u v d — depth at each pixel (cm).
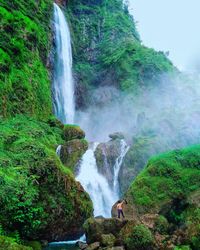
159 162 1817
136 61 3922
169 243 1257
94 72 4069
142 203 1667
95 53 4341
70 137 2341
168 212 1638
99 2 4934
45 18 3278
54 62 3322
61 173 1546
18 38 2506
